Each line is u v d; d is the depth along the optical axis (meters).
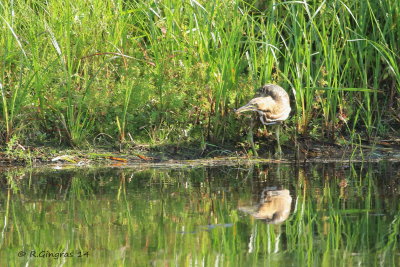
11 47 11.41
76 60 11.83
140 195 8.27
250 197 8.13
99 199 8.05
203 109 11.64
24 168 10.35
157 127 11.71
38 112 11.26
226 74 11.31
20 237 6.42
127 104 11.18
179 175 9.71
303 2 11.34
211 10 11.68
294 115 11.82
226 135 11.77
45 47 11.56
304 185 8.88
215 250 5.96
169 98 11.47
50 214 7.30
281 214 7.26
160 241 6.24
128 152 11.19
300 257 5.75
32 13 11.99
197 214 7.27
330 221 6.95
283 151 11.67
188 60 11.91
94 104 11.23
